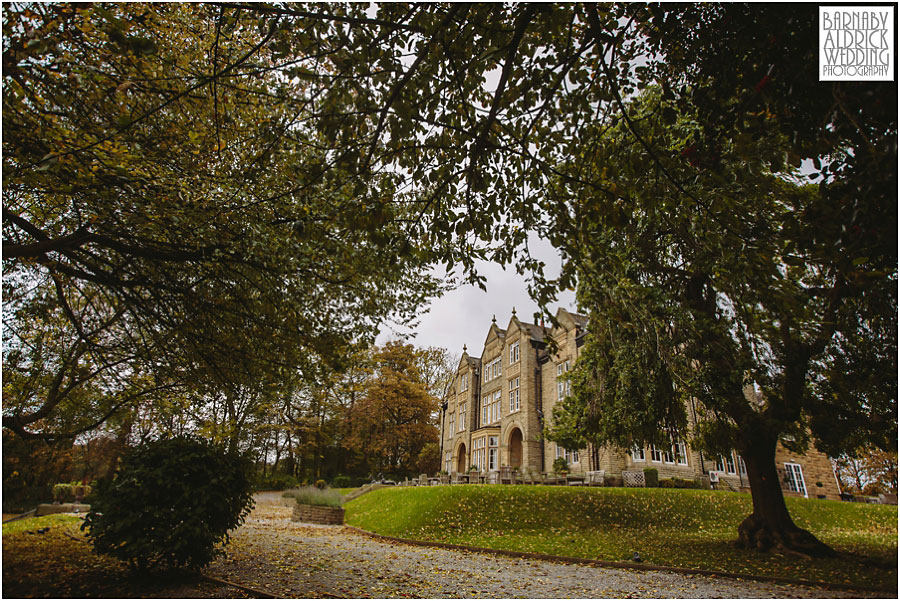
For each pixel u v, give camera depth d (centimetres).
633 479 2136
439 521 1567
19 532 1091
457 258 629
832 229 401
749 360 1016
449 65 468
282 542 1180
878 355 874
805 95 409
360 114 453
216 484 695
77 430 980
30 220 700
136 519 629
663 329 1073
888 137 349
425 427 4219
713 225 566
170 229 633
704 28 474
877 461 3195
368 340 841
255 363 837
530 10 421
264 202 652
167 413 1065
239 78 588
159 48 538
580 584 792
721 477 2416
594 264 887
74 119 502
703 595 716
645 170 482
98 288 875
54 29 475
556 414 1525
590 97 538
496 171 582
